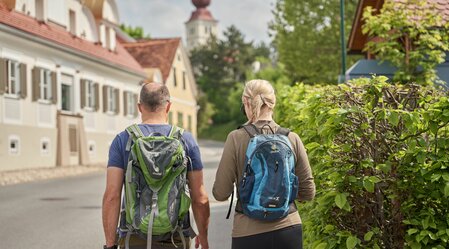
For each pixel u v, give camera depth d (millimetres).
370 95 4742
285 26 40656
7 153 24375
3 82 24234
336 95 4926
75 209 13625
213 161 34094
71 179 22125
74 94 30984
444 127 4688
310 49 39562
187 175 4199
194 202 4215
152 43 50938
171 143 4035
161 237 4016
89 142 32625
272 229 4008
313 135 5445
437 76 12914
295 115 7090
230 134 4195
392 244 4828
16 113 25234
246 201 4012
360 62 13477
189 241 4180
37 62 27141
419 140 4578
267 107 4242
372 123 4676
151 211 3938
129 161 4020
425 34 12828
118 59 37188
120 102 37594
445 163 4547
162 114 4246
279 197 3936
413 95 4820
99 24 35469
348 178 4711
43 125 27438
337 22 39312
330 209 4992
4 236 10227
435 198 4719
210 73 101750
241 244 4047
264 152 3986
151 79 44406
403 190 4773
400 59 12969
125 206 4059
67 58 30172
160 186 4012
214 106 95875
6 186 19188
